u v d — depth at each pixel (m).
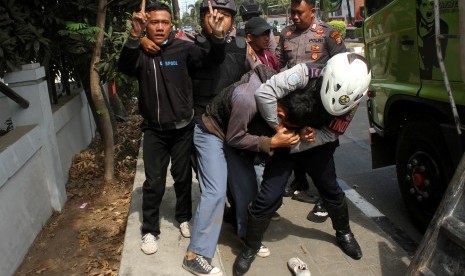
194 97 3.07
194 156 3.17
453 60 2.84
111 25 5.14
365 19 4.25
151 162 3.04
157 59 2.87
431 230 2.23
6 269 3.24
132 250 3.14
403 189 3.73
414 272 2.22
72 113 5.79
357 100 2.44
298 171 4.12
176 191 3.27
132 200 3.93
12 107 4.04
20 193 3.63
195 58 2.92
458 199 2.18
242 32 3.78
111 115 6.71
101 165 5.62
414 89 3.32
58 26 4.87
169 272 2.89
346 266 3.12
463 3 2.35
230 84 3.02
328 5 4.57
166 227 3.46
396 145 3.95
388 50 3.71
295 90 2.55
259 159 2.81
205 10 2.93
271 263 3.18
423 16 3.13
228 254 3.31
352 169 5.36
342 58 2.39
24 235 3.63
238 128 2.65
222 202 2.82
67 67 5.74
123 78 4.79
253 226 2.92
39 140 4.04
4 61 3.85
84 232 3.97
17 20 4.22
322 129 2.73
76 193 4.85
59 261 3.56
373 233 3.59
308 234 3.57
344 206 3.10
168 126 2.95
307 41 3.64
